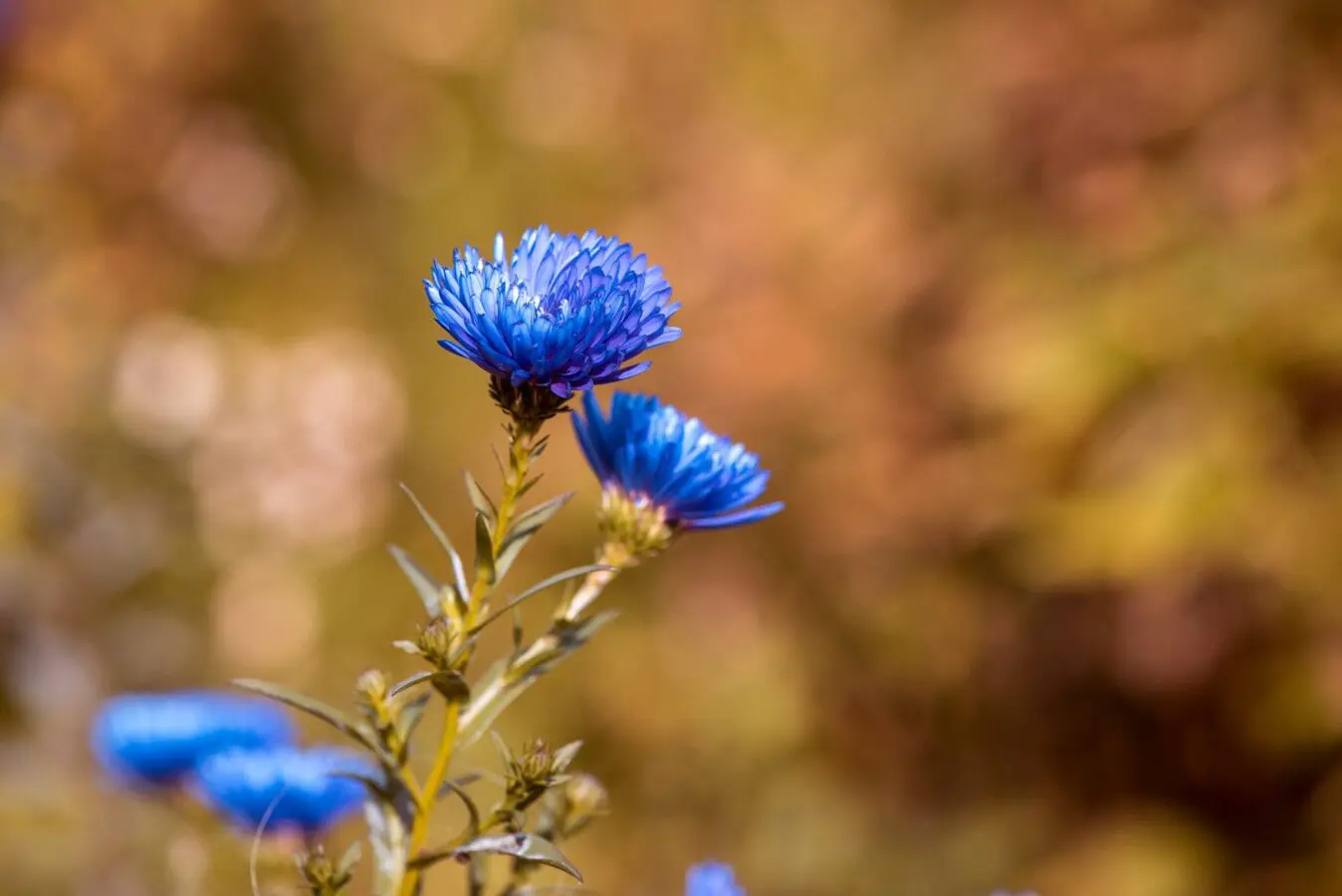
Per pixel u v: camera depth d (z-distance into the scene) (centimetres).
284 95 248
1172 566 114
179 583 159
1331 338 110
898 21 170
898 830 139
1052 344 119
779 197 152
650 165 188
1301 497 112
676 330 44
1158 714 128
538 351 44
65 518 129
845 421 138
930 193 141
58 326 155
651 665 155
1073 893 125
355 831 77
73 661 120
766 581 153
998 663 137
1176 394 116
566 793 49
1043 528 120
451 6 248
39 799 100
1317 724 114
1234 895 122
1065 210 128
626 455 47
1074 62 130
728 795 148
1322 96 121
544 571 170
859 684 147
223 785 53
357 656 185
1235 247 117
